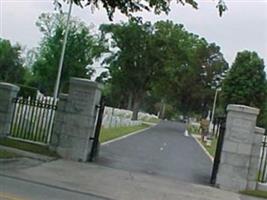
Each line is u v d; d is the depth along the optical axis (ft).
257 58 287.69
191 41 282.97
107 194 41.57
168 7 46.32
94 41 282.97
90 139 59.47
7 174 43.01
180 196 45.70
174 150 100.12
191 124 303.68
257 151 55.21
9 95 62.69
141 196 42.93
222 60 387.55
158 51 261.65
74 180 45.65
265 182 57.16
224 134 55.77
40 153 58.03
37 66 298.97
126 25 260.01
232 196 50.60
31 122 62.80
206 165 78.48
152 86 274.98
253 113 55.11
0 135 61.72
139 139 116.37
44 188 39.34
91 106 58.75
